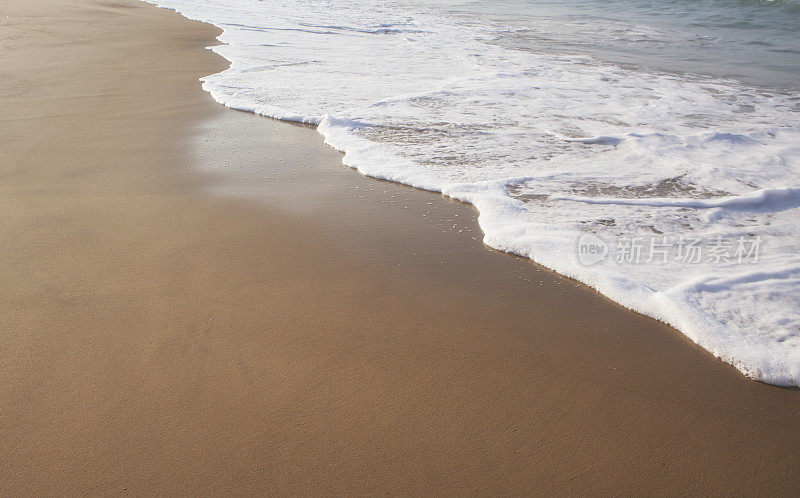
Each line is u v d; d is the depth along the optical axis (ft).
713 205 12.46
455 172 14.29
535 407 6.74
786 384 7.18
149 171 13.92
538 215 11.87
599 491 5.65
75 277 9.09
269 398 6.73
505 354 7.67
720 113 20.54
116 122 17.92
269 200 12.47
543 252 10.28
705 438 6.35
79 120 17.97
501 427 6.42
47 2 46.80
